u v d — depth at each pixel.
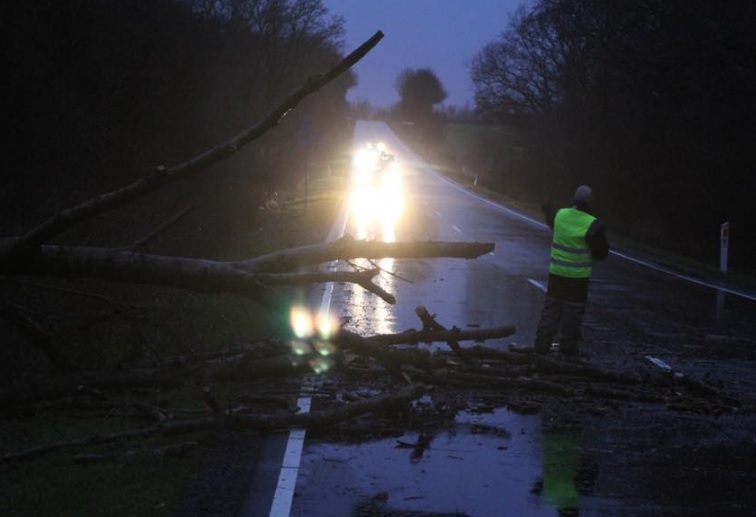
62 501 6.30
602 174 47.62
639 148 39.84
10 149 17.31
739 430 8.77
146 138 24.31
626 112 39.78
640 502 6.69
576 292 12.20
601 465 7.59
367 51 8.66
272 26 50.59
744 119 30.62
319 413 8.33
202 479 6.90
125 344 11.03
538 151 68.62
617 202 44.75
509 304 16.94
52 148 18.16
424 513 6.39
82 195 18.92
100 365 10.29
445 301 17.12
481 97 79.19
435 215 41.06
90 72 21.41
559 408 9.46
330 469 7.32
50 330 10.68
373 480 7.09
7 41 17.31
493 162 83.31
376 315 15.30
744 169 31.70
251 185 33.66
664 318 16.42
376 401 8.66
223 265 9.16
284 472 7.20
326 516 6.28
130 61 23.22
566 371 10.49
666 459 7.79
